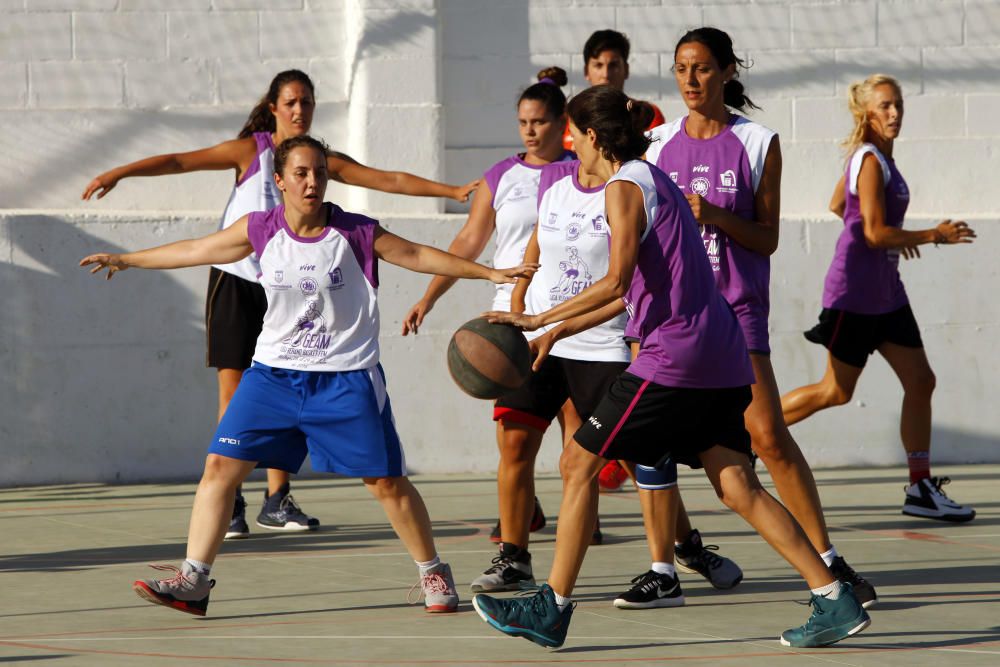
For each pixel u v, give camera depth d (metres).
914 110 29.42
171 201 27.47
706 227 15.12
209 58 27.55
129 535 19.75
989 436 27.84
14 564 17.45
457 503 22.89
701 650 12.78
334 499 23.67
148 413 25.02
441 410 26.05
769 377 14.80
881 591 15.70
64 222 24.50
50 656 12.42
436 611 14.51
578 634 13.50
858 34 29.22
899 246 20.69
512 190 17.39
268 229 14.27
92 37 27.12
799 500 14.63
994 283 27.64
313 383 14.20
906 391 21.64
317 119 27.88
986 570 17.02
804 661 12.33
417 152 27.47
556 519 21.33
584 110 12.99
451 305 25.95
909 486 21.69
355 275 14.17
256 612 14.53
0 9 26.78
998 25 29.58
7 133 26.84
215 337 19.86
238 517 19.58
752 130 15.40
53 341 24.55
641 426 12.67
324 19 27.94
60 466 24.67
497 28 28.19
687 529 16.03
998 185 29.66
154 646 12.85
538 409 15.99
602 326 16.03
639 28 28.56
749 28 28.92
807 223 27.03
